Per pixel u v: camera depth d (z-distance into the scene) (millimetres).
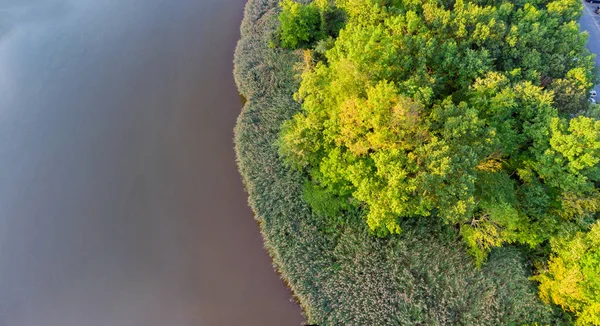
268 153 54188
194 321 45406
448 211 40156
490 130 40625
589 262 37344
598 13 73688
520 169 43469
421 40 48281
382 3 54812
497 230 42094
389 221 41406
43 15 76438
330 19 63375
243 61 64125
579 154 40188
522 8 57938
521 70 50688
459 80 49125
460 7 52094
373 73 44062
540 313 40344
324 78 48844
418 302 41531
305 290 44594
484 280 42562
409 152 43031
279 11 69875
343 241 46562
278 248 47562
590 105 45219
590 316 37125
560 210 41688
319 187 49438
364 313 41875
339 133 45250
